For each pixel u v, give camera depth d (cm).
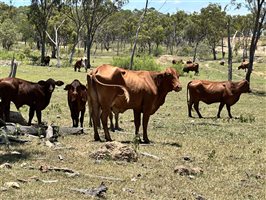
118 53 11456
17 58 6538
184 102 2744
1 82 1436
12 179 878
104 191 839
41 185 852
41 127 1388
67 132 1398
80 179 913
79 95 1487
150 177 964
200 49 10675
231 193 904
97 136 1310
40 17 6222
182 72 5350
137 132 1368
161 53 11312
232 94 2139
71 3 6594
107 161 1069
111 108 1319
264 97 3469
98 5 6250
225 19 7038
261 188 954
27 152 1120
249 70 3956
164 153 1213
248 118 2125
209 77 5222
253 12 4453
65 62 6269
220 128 1780
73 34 8894
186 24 12112
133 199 812
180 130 1677
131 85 1294
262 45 12306
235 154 1266
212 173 1045
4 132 1231
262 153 1300
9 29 9525
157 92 1357
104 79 1268
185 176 998
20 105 1477
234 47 10725
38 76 4041
